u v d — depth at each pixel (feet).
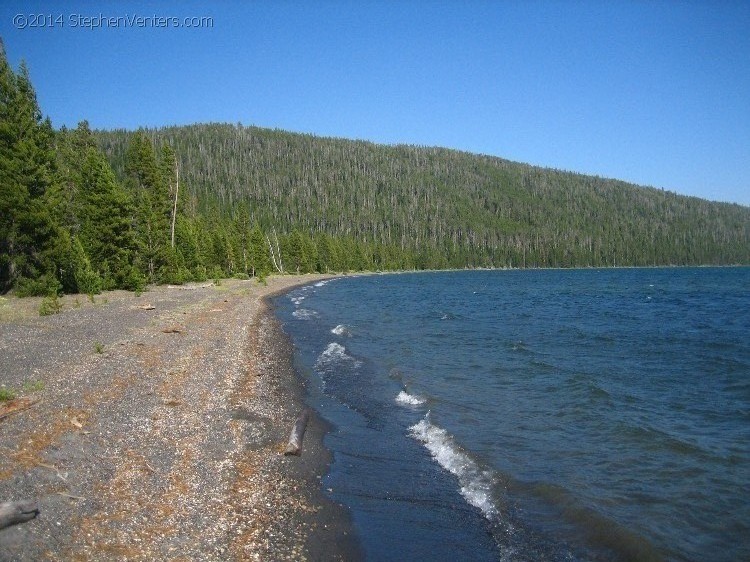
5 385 44.57
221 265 257.55
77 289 125.39
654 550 24.85
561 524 28.12
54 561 21.44
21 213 105.91
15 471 28.14
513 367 67.87
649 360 73.92
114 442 34.65
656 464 35.63
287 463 36.11
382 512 29.78
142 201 165.07
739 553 24.75
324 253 425.28
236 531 26.35
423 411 49.37
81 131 181.57
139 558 22.66
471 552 25.58
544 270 569.23
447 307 156.87
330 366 68.95
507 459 36.88
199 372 57.00
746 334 99.96
